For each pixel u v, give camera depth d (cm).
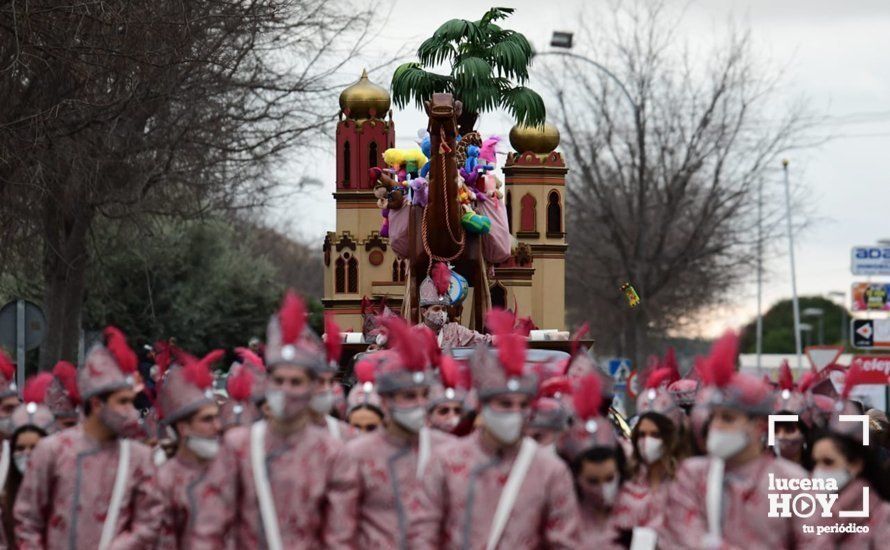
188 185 4306
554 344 2962
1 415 1945
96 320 6938
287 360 1407
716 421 1364
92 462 1581
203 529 1442
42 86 3662
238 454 1434
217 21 3888
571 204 7388
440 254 3091
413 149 3244
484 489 1372
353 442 1527
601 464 1476
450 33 3456
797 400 1908
